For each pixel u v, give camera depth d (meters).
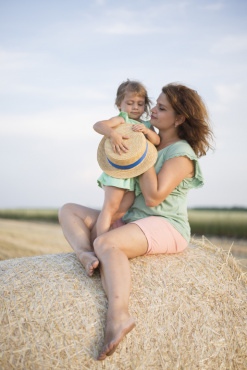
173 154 3.78
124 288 3.20
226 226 12.53
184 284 3.52
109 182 3.80
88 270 3.36
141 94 4.44
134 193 3.95
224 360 3.32
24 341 2.95
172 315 3.29
